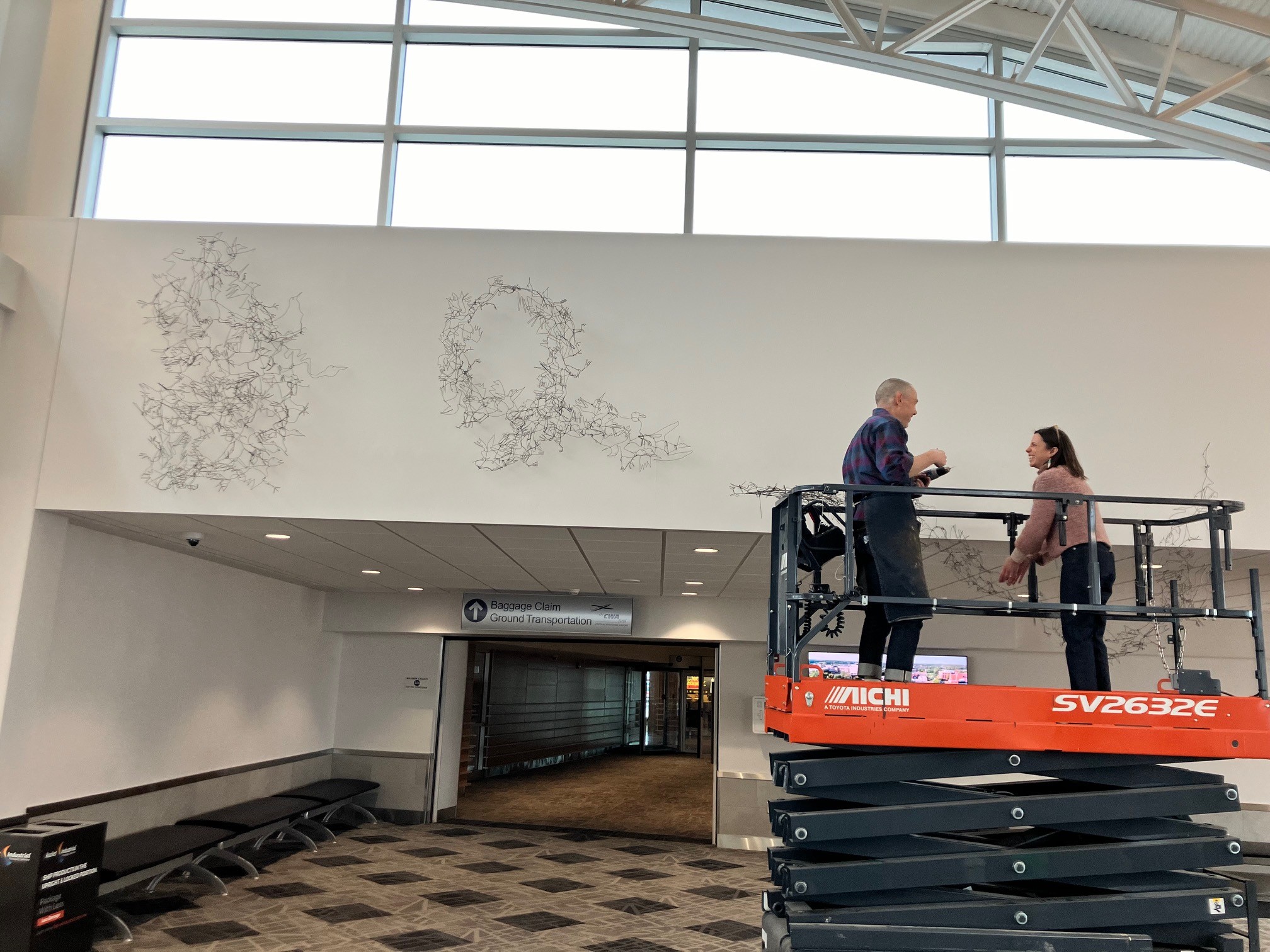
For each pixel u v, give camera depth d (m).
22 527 6.65
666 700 25.42
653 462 6.74
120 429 6.79
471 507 6.70
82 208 7.96
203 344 6.89
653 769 20.86
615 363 6.86
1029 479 6.69
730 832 11.44
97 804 7.82
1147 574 4.41
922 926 3.53
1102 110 7.27
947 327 6.88
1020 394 6.80
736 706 11.73
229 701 10.05
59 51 8.29
